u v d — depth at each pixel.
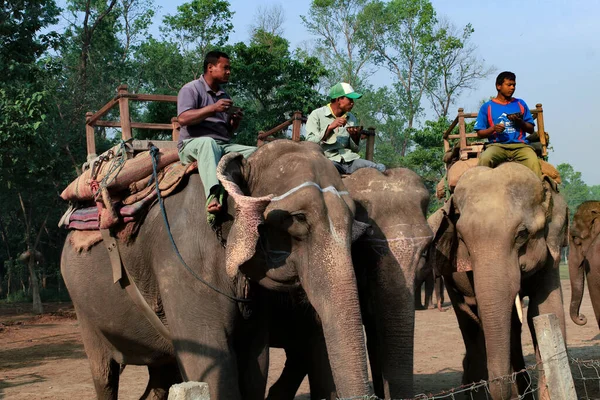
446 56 37.94
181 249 4.21
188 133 4.59
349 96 5.49
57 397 8.10
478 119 6.69
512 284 5.37
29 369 10.57
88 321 5.43
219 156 4.29
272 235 3.81
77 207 5.46
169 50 32.09
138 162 4.73
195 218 4.25
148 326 4.84
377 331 4.74
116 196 4.69
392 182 4.91
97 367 5.52
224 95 4.80
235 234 3.77
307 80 25.61
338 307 3.48
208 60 4.71
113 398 5.59
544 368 4.00
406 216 4.75
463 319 6.60
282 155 3.98
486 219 5.51
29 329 16.95
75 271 5.24
